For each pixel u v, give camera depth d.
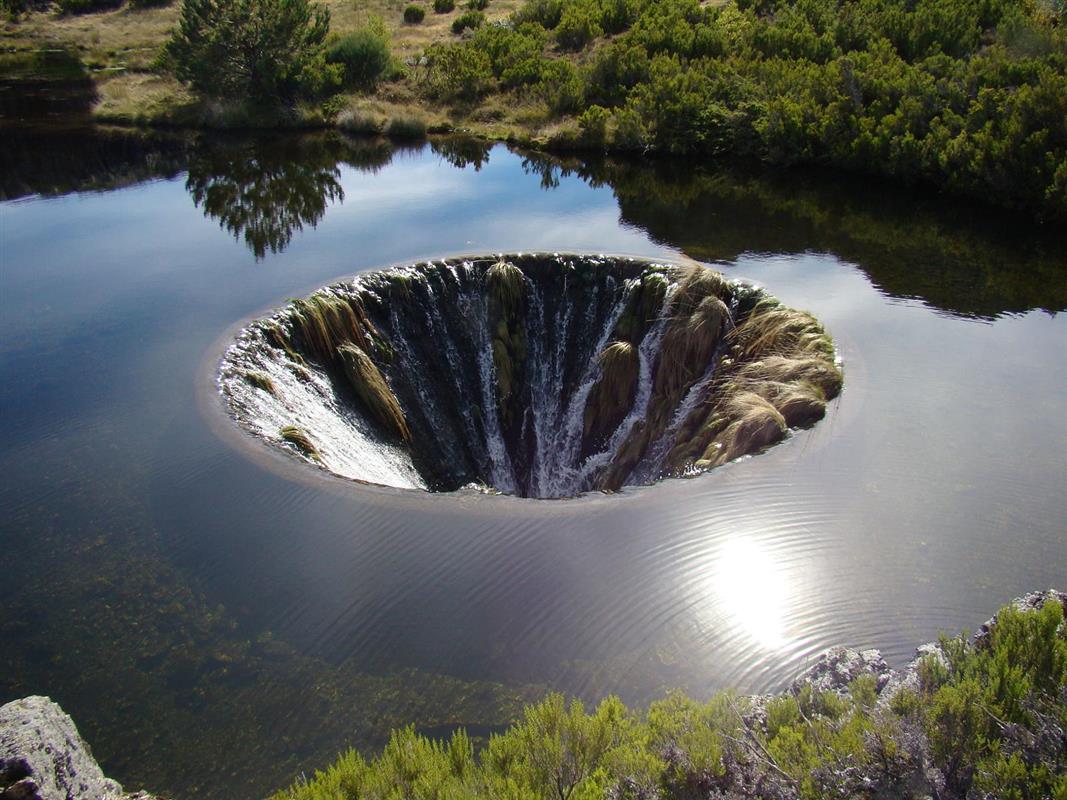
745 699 7.25
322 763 7.74
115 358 15.66
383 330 18.27
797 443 12.44
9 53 50.00
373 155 31.17
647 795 5.74
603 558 10.14
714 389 15.52
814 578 9.58
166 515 11.37
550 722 6.66
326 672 8.69
